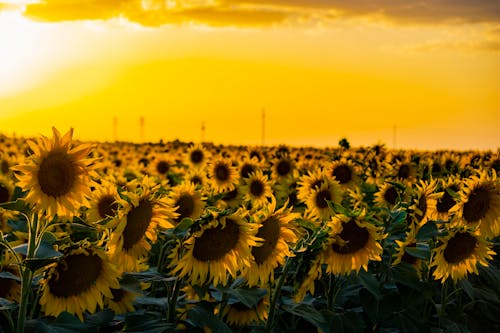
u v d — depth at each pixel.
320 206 4.96
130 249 2.57
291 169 7.49
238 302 3.20
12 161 6.42
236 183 6.48
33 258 2.35
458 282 3.79
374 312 3.43
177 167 8.86
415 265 3.66
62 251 2.43
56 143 2.30
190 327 2.85
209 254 2.66
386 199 4.73
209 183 6.49
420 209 3.46
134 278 2.71
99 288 2.49
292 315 3.35
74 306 2.47
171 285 3.10
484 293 3.78
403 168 6.71
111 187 3.25
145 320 2.78
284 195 5.94
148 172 8.35
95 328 2.48
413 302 3.44
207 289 2.70
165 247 3.40
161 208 2.58
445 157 7.64
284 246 2.86
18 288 2.85
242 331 3.36
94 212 3.21
